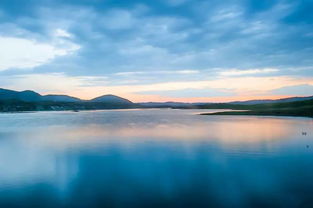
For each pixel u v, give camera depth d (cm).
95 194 1406
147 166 1995
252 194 1356
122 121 7706
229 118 8481
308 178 1603
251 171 1792
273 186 1472
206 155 2359
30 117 11081
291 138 3388
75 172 1852
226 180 1606
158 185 1538
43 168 1975
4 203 1290
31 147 2939
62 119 9188
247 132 4153
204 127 5228
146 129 4916
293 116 8400
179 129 4847
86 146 2969
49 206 1251
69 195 1388
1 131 4772
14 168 1978
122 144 3089
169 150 2650
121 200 1313
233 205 1217
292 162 2020
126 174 1788
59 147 2920
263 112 10375
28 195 1402
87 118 9869
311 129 4459
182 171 1834
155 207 1223
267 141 3156
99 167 1986
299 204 1212
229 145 2898
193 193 1395
